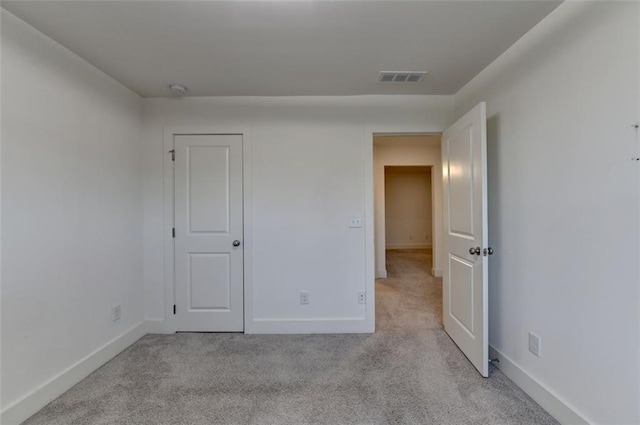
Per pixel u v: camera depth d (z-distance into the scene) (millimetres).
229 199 2912
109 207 2432
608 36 1363
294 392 1962
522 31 1851
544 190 1760
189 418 1721
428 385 2025
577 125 1530
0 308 1606
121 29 1796
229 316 2936
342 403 1847
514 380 2039
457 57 2164
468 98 2598
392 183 8414
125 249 2627
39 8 1600
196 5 1582
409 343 2668
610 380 1381
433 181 5207
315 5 1586
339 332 2918
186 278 2928
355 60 2193
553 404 1699
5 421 1618
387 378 2115
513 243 2045
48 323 1874
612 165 1356
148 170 2895
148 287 2908
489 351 2346
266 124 2893
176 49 2025
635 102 1256
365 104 2891
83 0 1536
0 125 1610
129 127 2688
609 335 1384
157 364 2326
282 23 1744
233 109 2885
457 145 2512
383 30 1820
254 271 2920
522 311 1964
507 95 2078
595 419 1453
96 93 2289
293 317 2934
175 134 2891
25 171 1740
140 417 1729
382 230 5121
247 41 1933
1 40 1608
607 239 1386
